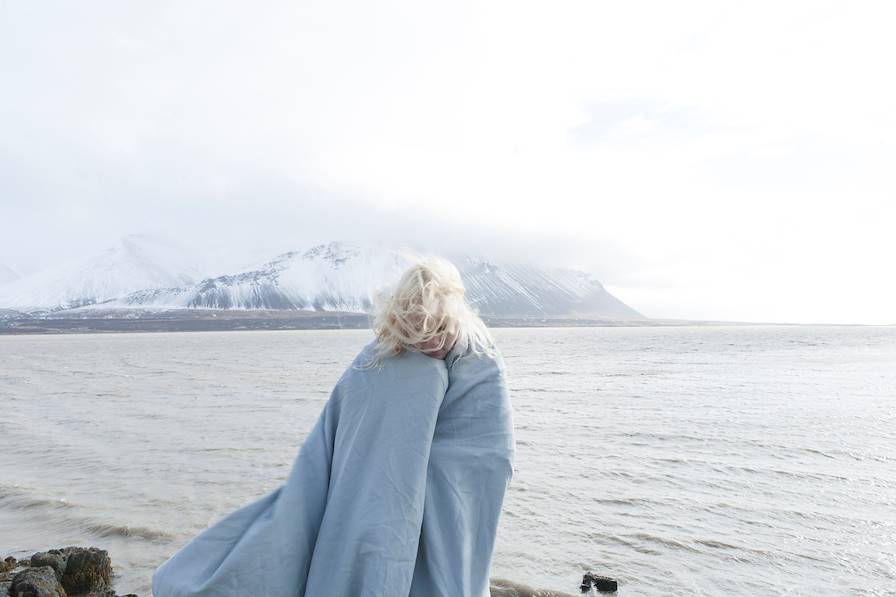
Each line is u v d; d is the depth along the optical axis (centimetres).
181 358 8162
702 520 1127
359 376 250
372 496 225
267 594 217
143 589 782
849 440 1973
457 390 243
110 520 1073
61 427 2236
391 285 250
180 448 1783
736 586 850
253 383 4212
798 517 1149
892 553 967
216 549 227
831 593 834
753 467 1574
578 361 7012
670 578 873
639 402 3077
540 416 2564
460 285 250
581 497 1273
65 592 711
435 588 217
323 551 223
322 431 254
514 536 1034
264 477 1410
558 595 812
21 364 7006
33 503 1184
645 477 1459
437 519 227
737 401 3097
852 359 7144
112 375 5103
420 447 231
